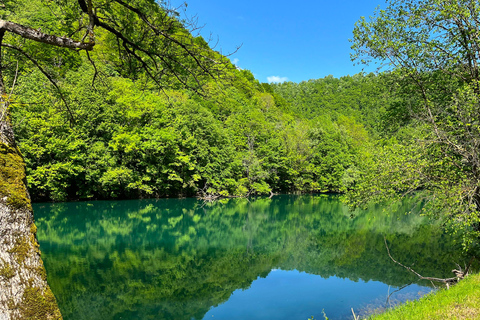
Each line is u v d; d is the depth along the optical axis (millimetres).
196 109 41688
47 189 28094
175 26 4742
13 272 2807
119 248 16297
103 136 33000
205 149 40531
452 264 13492
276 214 30016
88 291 10719
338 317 9031
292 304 10109
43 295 2941
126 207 29156
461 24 8508
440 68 9039
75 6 4551
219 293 11094
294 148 52656
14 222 2910
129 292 10875
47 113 26734
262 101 69062
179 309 9695
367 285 11703
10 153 3186
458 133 8422
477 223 8500
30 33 3287
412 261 14336
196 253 16234
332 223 25828
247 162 45750
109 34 5207
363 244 18391
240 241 19266
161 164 36469
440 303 5918
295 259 15578
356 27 9680
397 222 26328
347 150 55906
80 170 28797
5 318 2699
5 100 3188
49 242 16875
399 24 9203
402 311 6047
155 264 13953
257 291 11297
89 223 21984
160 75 5398
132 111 33312
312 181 52469
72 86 30469
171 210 29297
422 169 8445
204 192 40906
